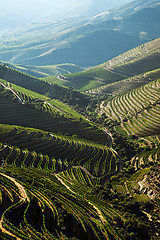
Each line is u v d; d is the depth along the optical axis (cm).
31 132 19362
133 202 11175
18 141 17562
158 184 12531
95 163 17950
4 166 12850
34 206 8494
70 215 8869
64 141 19762
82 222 8731
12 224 7138
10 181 9856
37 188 10188
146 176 13725
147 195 12306
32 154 16362
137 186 13275
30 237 6812
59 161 16900
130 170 15838
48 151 17812
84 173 16138
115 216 9794
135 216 10238
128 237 8700
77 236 8000
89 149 19700
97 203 11250
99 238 8275
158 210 10875
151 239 8644
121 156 19900
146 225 9225
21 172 12150
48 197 9581
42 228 7575
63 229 7812
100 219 9619
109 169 17450
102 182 15475
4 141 16962
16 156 15225
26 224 7369
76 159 17925
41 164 15625
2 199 8156
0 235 6506
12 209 7731
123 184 14138
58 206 9225
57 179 13688
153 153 18250
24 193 9206
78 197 11275
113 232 8894
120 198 12175
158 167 14200
